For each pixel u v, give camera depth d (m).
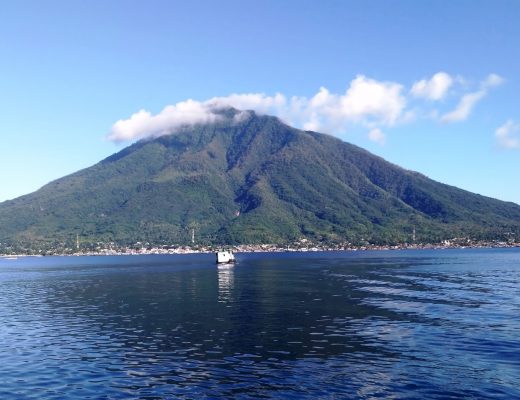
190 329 61.69
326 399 35.41
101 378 41.56
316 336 56.16
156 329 62.34
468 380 39.22
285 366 43.94
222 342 53.81
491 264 191.75
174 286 121.69
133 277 159.75
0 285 141.62
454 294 92.81
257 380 40.06
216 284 124.12
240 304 84.00
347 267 188.25
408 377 40.16
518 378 39.59
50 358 48.59
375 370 42.19
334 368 43.06
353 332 58.06
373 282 121.62
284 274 155.62
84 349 52.19
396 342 52.34
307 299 89.31
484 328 58.84
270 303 84.56
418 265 192.50
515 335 54.56
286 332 58.66
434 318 66.31
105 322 69.19
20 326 67.69
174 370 43.34
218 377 41.06
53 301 97.00
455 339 53.06
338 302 84.44
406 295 92.62
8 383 40.78
